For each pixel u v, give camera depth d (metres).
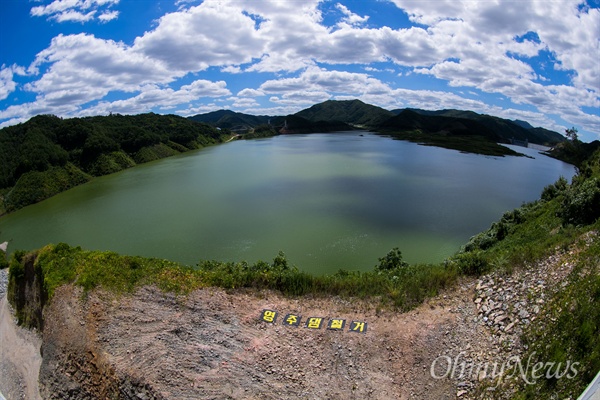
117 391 16.69
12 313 29.05
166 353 17.42
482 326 16.53
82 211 57.56
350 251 36.56
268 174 80.75
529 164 102.69
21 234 50.03
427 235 41.12
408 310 18.59
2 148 77.69
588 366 11.38
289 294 20.81
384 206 53.06
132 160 104.44
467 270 20.59
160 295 21.23
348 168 87.81
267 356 16.81
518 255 19.75
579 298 13.82
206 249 38.75
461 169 89.00
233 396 15.19
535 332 14.40
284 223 45.53
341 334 17.53
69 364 19.12
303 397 14.95
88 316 20.34
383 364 15.94
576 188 26.25
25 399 20.25
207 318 19.34
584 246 17.61
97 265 24.03
